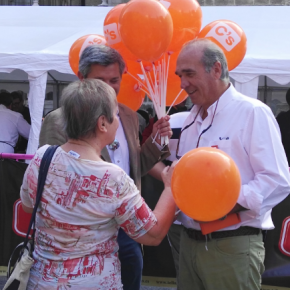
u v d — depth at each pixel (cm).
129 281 245
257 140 189
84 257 158
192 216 168
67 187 156
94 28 648
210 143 201
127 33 205
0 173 337
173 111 455
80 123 158
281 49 535
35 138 535
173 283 339
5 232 341
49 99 855
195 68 195
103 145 166
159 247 337
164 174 189
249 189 186
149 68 242
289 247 305
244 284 198
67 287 154
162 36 204
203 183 160
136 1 204
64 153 161
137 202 161
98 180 155
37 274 160
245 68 504
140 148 242
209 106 206
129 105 279
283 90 788
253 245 200
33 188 163
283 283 309
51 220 158
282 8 704
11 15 722
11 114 604
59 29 648
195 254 206
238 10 704
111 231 164
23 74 777
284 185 189
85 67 217
